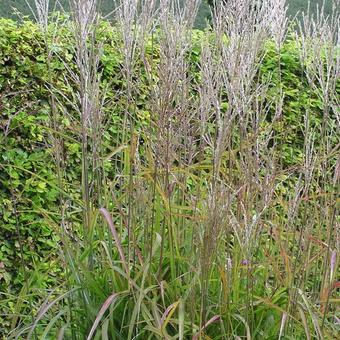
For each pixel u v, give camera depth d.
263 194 2.90
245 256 2.81
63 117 4.44
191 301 2.75
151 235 2.83
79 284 2.88
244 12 2.93
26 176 4.48
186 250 3.07
